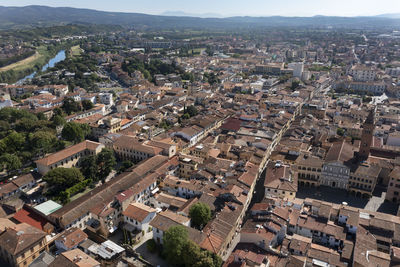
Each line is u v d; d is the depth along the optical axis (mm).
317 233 129250
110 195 152625
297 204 143500
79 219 139375
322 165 174500
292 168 178375
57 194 168125
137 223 135000
